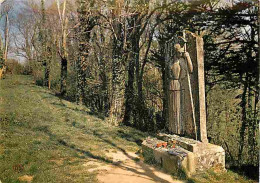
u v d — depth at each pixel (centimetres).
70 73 1014
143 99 819
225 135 571
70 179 340
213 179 359
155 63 776
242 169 428
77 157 440
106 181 339
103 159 442
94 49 920
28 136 515
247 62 480
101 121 745
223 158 402
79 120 701
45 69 988
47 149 459
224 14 478
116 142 566
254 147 477
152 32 759
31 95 809
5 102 689
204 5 514
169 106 471
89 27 829
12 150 427
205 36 543
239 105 523
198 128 415
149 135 663
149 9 714
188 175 361
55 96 898
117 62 768
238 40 487
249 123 494
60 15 867
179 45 436
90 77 962
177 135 454
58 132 581
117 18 726
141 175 367
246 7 454
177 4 576
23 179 337
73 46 973
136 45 808
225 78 532
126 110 806
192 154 374
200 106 410
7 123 571
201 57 412
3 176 334
